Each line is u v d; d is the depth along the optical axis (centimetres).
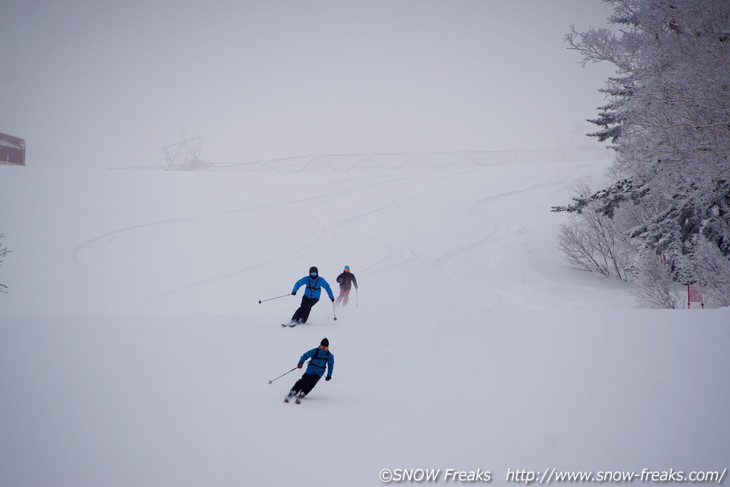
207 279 2500
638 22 1619
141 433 533
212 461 460
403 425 560
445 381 741
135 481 414
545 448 486
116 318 1338
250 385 728
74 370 795
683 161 1502
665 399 620
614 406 604
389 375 784
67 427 548
